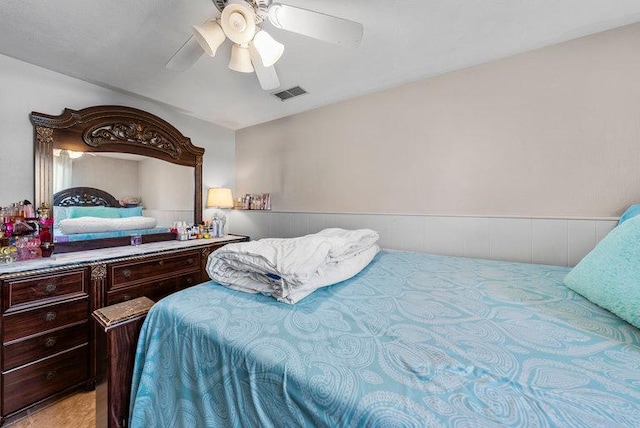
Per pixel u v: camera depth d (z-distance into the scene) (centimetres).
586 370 52
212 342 67
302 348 60
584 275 96
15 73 163
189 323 74
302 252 101
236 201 310
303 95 222
